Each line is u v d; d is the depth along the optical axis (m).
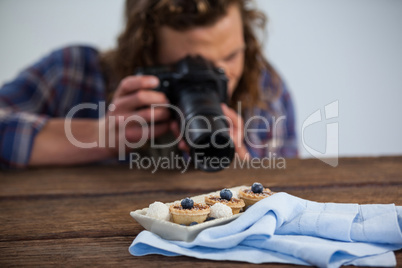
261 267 0.58
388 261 0.58
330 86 2.63
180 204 0.69
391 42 2.63
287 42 2.57
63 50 1.74
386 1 2.62
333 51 2.59
